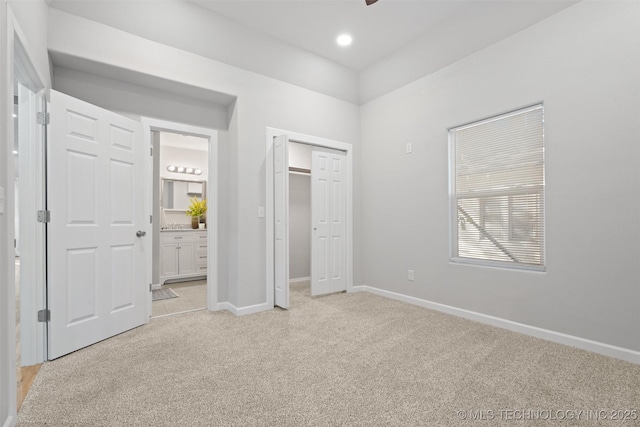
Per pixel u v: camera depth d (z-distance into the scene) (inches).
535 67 103.6
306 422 60.2
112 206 105.7
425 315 127.6
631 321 84.8
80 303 95.0
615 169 87.4
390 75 155.7
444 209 132.4
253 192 135.2
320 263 159.6
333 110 163.0
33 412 63.1
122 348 95.3
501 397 68.4
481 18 117.1
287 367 82.6
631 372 78.8
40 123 88.0
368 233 170.7
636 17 83.9
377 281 164.6
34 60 78.2
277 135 142.7
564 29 97.0
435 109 135.9
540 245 104.8
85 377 77.4
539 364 83.7
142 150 118.0
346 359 87.3
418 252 143.1
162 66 113.7
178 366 83.2
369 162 169.8
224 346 96.6
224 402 66.7
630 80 84.8
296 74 149.0
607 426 58.5
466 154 126.7
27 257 85.2
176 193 239.1
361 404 66.0
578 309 94.3
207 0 117.9
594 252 91.3
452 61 128.7
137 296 114.6
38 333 85.7
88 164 98.0
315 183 158.1
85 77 109.7
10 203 59.2
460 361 85.8
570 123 95.9
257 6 121.3
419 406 65.1
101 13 102.7
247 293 131.9
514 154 111.5
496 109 114.1
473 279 122.0
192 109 132.1
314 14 125.5
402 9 122.5
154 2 111.8
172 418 61.4
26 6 71.4
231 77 129.6
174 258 203.2
